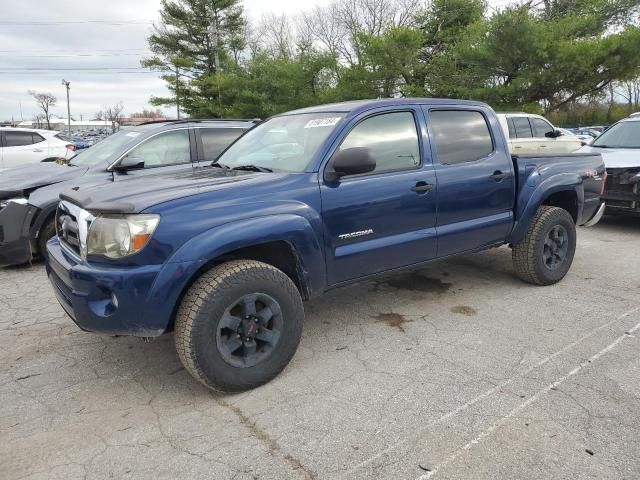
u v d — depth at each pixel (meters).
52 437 2.64
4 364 3.52
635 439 2.47
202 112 33.91
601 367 3.21
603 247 6.46
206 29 36.56
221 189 2.98
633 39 19.06
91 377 3.30
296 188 3.17
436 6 28.16
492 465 2.31
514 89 20.88
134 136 6.47
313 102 27.86
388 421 2.69
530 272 4.70
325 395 2.97
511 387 3.00
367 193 3.46
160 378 3.27
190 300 2.79
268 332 3.05
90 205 2.86
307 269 3.20
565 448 2.42
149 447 2.53
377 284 5.06
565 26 20.59
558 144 8.87
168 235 2.70
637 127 8.09
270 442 2.54
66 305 3.01
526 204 4.48
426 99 4.04
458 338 3.74
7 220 5.62
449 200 3.95
